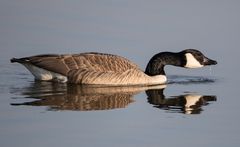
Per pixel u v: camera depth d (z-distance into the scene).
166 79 20.69
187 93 18.69
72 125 14.39
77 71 19.33
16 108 15.78
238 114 15.88
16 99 16.86
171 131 14.24
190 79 21.30
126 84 19.75
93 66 19.50
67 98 17.22
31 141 13.10
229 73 21.75
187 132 14.20
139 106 16.64
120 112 15.84
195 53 21.17
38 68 19.41
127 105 16.72
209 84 20.27
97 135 13.69
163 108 16.50
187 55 21.08
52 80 19.52
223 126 14.75
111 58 19.88
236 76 21.31
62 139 13.30
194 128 14.54
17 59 19.38
